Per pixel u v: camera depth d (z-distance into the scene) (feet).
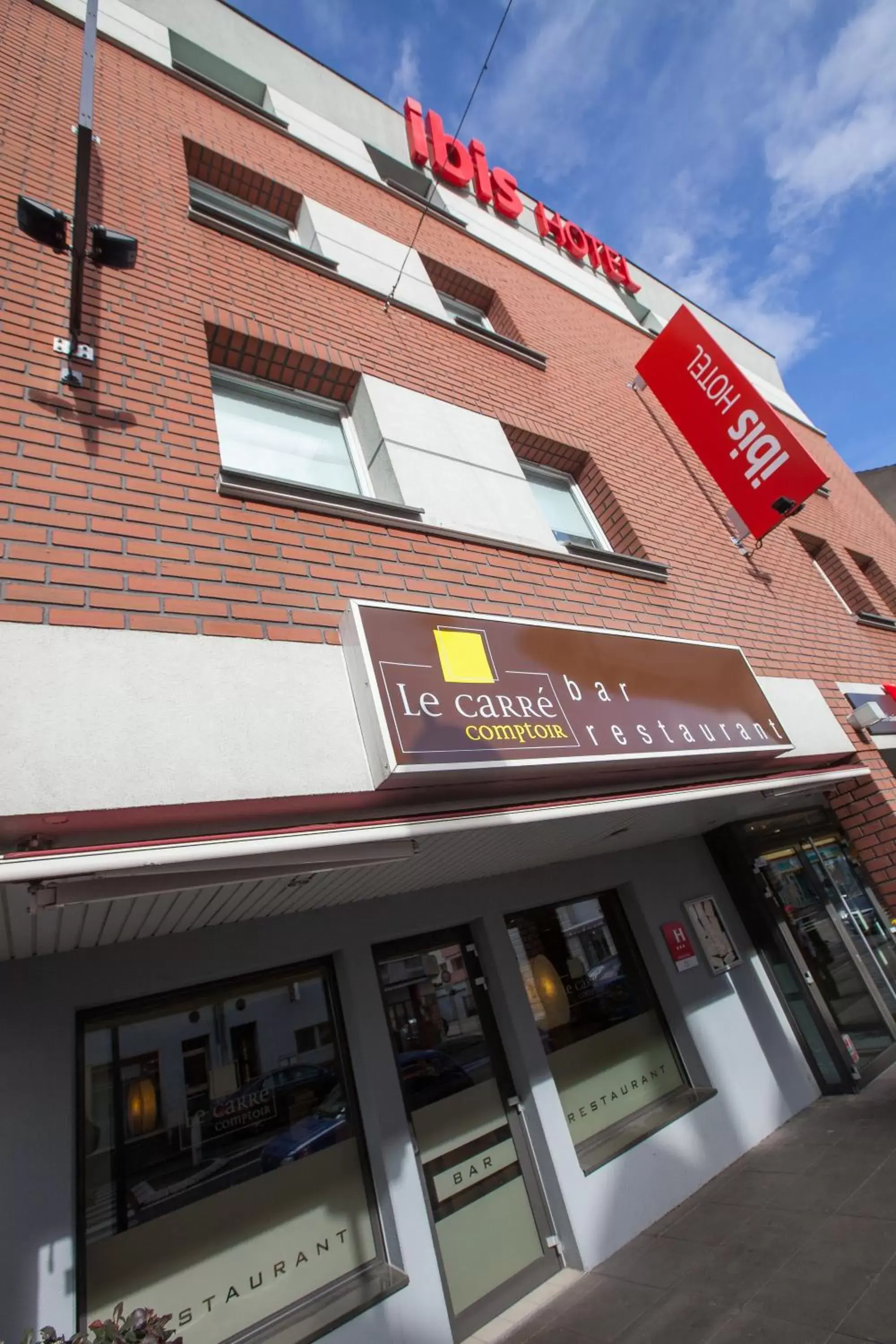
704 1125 16.06
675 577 19.51
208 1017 11.04
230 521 11.13
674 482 23.84
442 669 10.75
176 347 13.16
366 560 12.45
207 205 16.84
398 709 9.68
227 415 15.01
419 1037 13.05
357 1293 10.21
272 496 11.84
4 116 14.85
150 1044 10.36
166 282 14.39
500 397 20.29
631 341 32.09
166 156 17.63
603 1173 13.83
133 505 10.21
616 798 11.94
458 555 14.21
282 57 26.20
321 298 17.85
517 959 15.08
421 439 16.29
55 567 8.87
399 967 13.44
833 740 18.99
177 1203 9.73
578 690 12.57
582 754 11.43
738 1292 11.08
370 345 17.84
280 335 15.67
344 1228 10.84
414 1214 11.07
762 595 22.30
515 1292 12.03
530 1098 13.55
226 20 24.81
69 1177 8.63
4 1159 8.34
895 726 21.74
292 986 12.09
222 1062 10.88
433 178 29.25
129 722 8.15
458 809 10.77
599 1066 15.46
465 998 14.08
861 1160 14.87
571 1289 12.14
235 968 11.08
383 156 26.78
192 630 9.41
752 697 16.65
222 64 23.61
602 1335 10.75
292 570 11.23
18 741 7.37
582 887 16.99
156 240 15.12
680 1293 11.38
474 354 21.07
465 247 27.12
